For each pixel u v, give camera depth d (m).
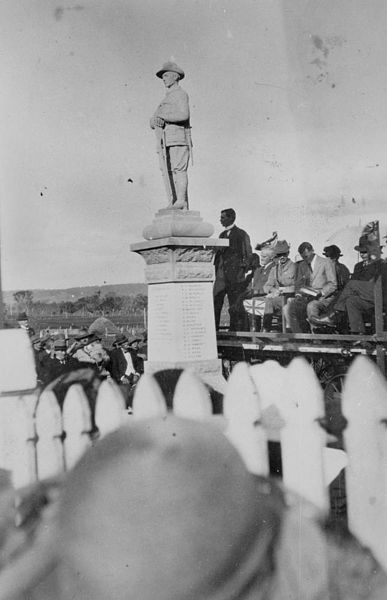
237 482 2.38
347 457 2.14
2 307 5.09
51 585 2.46
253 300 7.16
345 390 2.13
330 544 2.18
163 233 6.38
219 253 7.68
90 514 2.48
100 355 6.57
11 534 2.55
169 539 2.38
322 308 6.18
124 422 2.76
